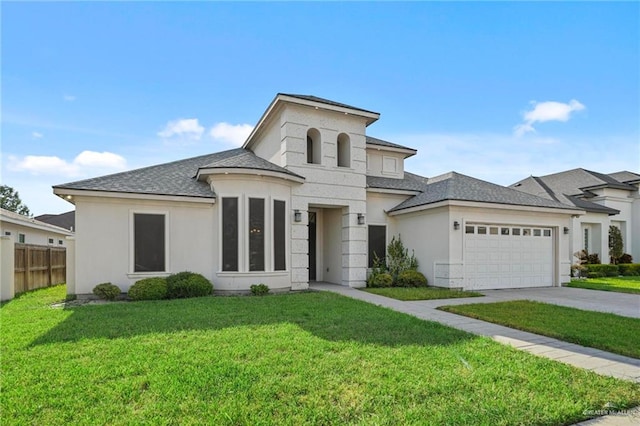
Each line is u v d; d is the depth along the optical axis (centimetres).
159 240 1270
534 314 907
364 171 1602
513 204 1509
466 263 1453
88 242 1190
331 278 1695
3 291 1231
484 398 408
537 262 1616
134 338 638
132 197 1221
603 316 893
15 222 1803
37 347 582
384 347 594
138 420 353
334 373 476
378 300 1138
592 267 2327
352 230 1561
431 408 383
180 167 1557
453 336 668
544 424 356
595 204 2681
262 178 1326
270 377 459
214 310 917
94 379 450
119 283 1215
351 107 1548
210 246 1331
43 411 370
